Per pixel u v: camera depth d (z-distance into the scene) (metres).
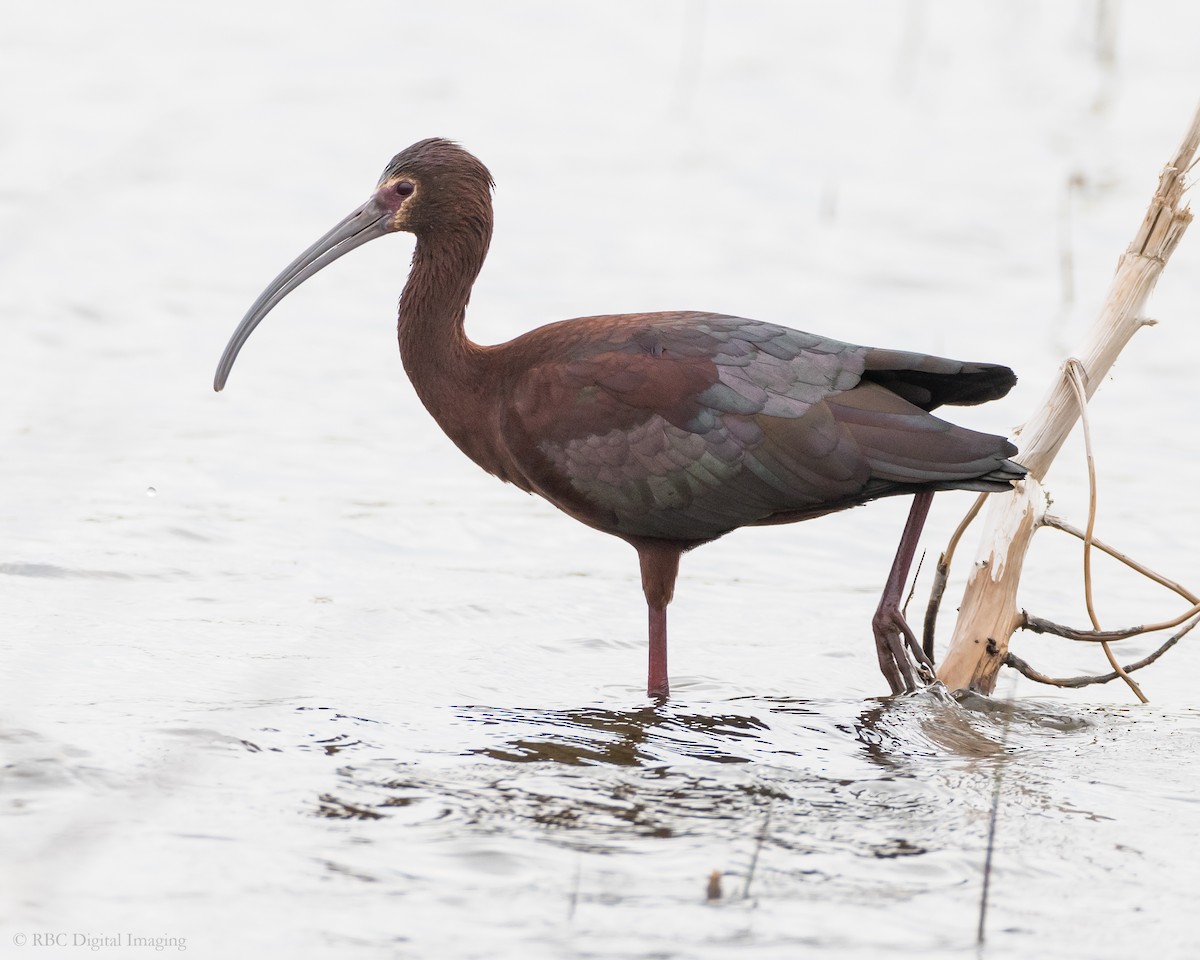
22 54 32.50
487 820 8.40
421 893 7.49
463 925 7.19
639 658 11.72
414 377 12.13
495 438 11.73
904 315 20.70
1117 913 7.57
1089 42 36.34
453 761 9.30
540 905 7.42
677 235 23.62
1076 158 28.16
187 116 28.64
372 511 14.66
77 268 21.31
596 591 13.12
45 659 10.59
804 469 10.69
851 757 9.72
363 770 9.04
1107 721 10.56
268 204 24.70
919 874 7.96
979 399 11.01
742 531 14.91
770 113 30.69
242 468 15.48
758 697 10.91
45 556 12.76
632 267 22.23
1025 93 32.62
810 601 13.14
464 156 12.10
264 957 6.84
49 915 7.10
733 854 8.12
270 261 22.27
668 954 7.00
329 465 15.80
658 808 8.72
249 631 11.50
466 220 12.06
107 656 10.74
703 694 10.97
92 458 15.37
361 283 21.81
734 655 11.83
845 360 10.95
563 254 22.66
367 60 33.34
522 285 21.31
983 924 7.36
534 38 35.62
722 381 10.94
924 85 32.94
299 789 8.69
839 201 25.41
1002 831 8.53
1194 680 11.61
